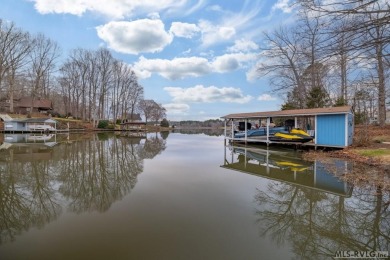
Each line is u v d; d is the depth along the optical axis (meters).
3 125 37.59
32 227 4.54
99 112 54.78
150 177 8.62
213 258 3.49
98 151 15.98
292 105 26.08
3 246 3.84
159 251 3.67
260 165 10.93
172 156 14.12
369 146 12.94
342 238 4.12
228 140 25.86
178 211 5.31
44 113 51.97
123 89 59.84
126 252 3.63
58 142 21.97
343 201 5.86
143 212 5.26
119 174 9.12
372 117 28.17
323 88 21.62
